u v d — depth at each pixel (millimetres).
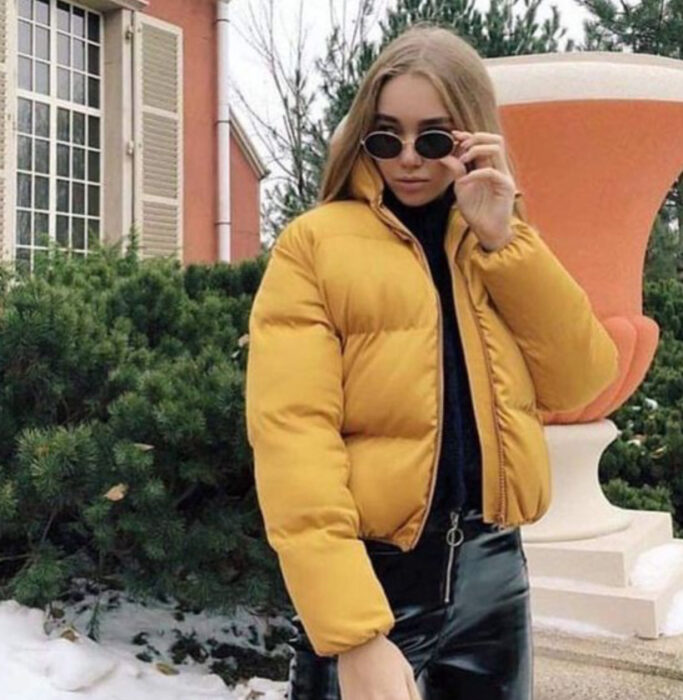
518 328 1203
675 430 3664
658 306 5457
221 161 8398
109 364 2320
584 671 2105
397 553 1144
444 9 11250
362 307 1102
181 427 2068
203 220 8289
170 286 2783
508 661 1234
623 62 2328
